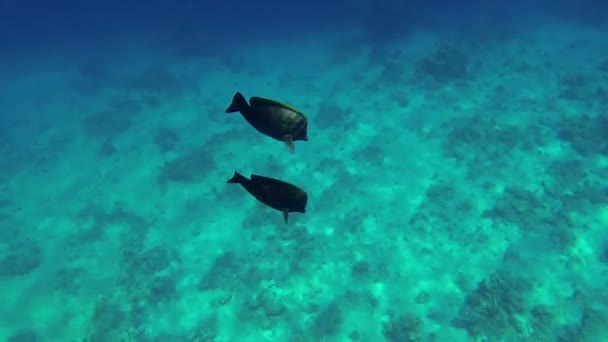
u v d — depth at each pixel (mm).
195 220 16656
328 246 14016
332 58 34594
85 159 23531
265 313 11898
